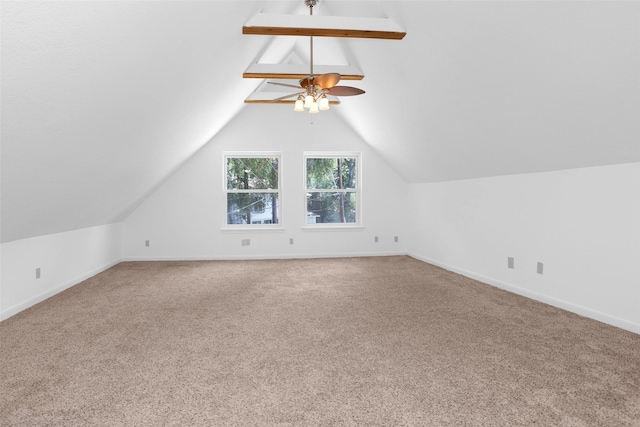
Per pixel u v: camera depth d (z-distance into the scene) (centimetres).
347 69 438
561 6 200
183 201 623
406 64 356
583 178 315
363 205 658
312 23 313
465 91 325
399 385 202
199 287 433
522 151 347
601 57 210
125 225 615
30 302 357
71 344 261
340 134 649
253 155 644
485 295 389
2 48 149
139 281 466
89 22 172
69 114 224
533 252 372
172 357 239
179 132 434
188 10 233
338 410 178
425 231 598
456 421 169
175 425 167
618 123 246
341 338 271
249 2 285
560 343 258
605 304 299
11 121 192
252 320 313
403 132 491
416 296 387
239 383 205
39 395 192
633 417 170
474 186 467
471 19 253
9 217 289
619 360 230
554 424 165
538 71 251
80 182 329
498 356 238
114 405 183
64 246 429
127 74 239
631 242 278
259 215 653
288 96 412
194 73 327
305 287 432
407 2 283
